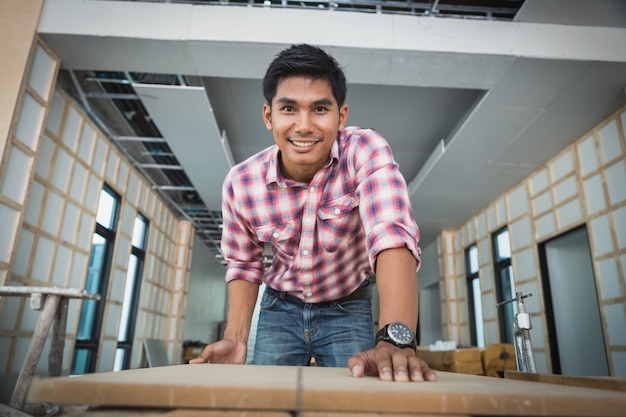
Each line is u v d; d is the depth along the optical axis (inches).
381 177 35.6
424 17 127.0
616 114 151.3
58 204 149.5
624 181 148.4
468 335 273.3
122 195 204.4
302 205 43.2
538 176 199.5
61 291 92.0
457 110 182.5
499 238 241.0
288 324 48.4
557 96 143.8
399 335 25.6
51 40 124.7
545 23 128.0
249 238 48.7
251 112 186.2
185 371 19.9
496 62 127.6
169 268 284.7
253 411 13.2
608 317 153.5
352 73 134.3
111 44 125.3
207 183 225.5
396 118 189.3
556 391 14.6
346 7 133.3
